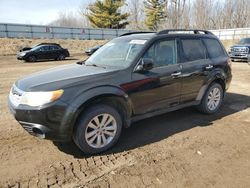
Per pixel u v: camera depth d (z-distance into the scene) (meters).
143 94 4.17
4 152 3.84
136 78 4.06
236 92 7.82
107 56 4.66
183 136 4.45
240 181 3.19
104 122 3.82
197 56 5.11
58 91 3.44
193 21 58.44
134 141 4.24
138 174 3.30
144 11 57.75
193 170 3.41
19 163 3.54
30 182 3.12
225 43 35.66
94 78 3.75
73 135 3.67
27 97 3.47
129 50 4.42
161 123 5.05
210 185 3.10
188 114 5.58
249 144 4.18
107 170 3.38
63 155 3.77
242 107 6.18
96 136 3.77
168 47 4.64
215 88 5.54
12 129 4.71
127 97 3.96
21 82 3.90
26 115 3.45
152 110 4.41
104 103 3.82
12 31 31.89
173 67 4.59
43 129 3.43
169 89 4.55
